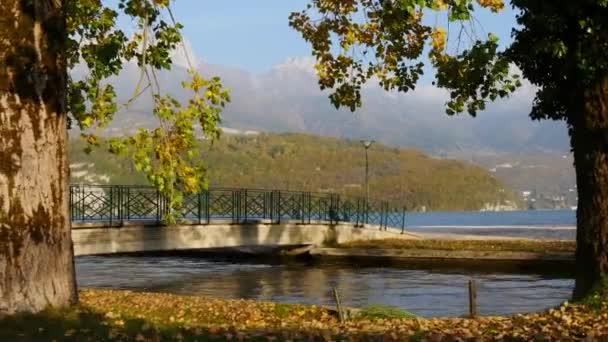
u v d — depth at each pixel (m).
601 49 12.43
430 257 35.50
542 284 27.28
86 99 13.69
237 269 35.56
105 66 13.88
